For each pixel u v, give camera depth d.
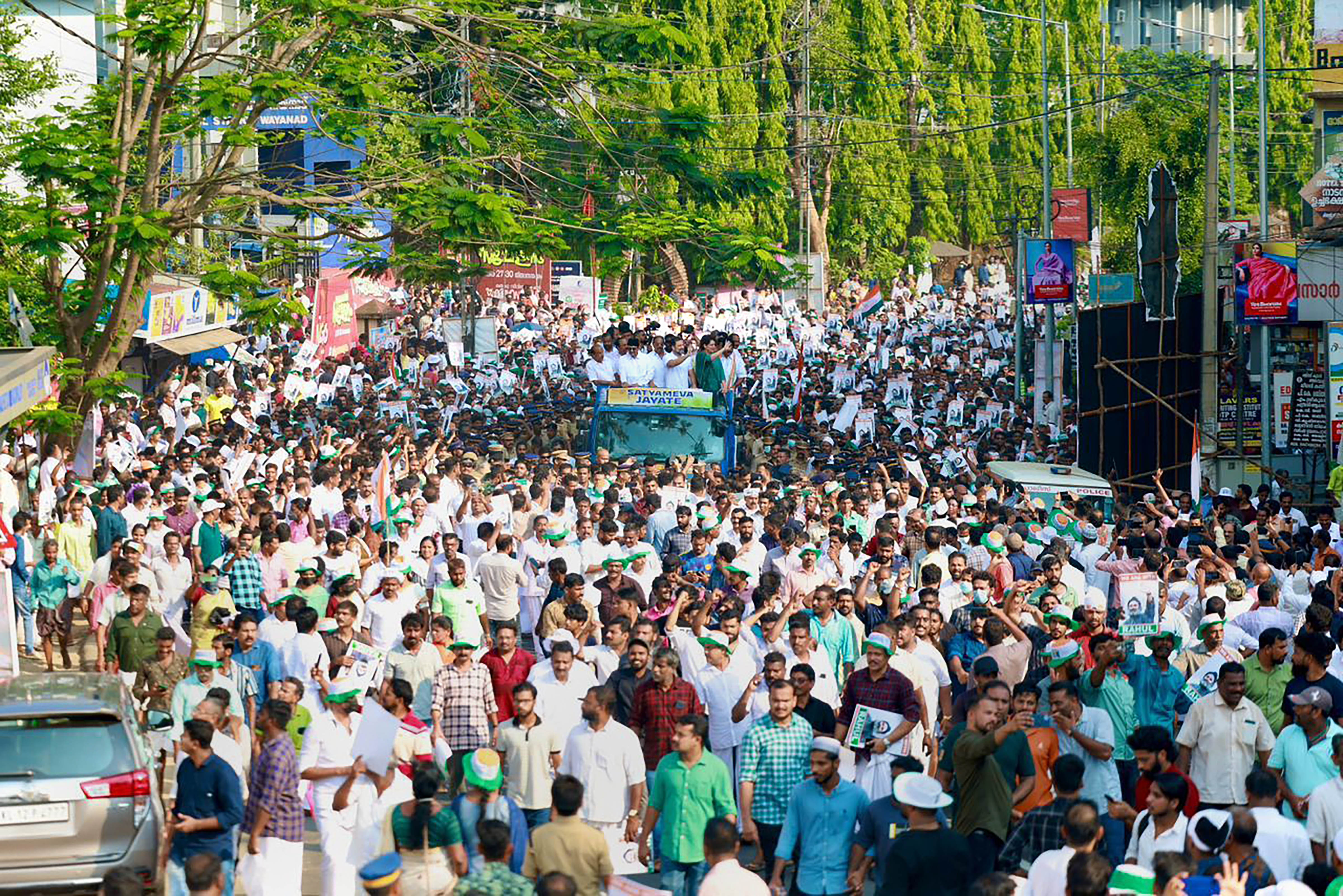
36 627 32.66
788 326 90.00
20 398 30.08
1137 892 13.49
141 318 43.16
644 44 44.81
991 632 22.88
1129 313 55.84
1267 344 51.12
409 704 18.20
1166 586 24.97
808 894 16.89
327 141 51.91
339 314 71.69
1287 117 141.00
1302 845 15.51
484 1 43.59
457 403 59.50
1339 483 44.47
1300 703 18.28
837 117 117.19
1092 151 93.19
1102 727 18.80
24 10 59.88
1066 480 42.06
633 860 18.89
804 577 28.52
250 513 32.62
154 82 40.44
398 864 14.37
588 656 22.81
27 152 37.03
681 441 47.66
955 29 139.38
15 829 17.27
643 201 44.19
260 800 17.38
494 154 42.97
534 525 31.81
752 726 19.34
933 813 15.08
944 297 115.06
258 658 22.89
